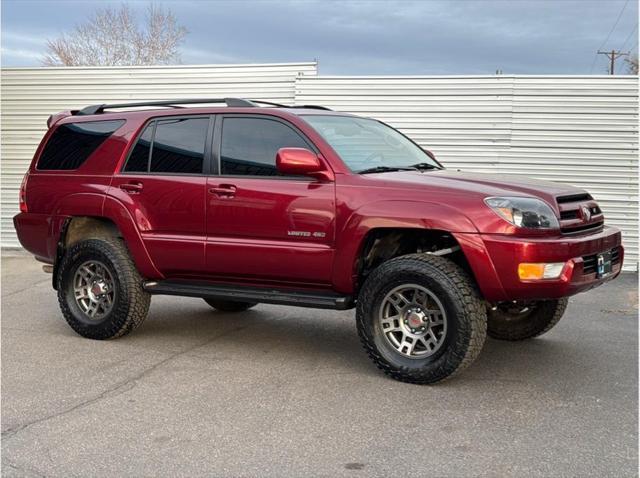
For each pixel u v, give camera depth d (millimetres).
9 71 11906
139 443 3764
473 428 3934
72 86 11734
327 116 5609
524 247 4332
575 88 9828
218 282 5598
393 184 4777
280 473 3389
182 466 3477
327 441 3768
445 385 4715
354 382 4801
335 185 4941
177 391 4637
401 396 4492
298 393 4570
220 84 11258
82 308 6168
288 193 5094
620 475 3332
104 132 6219
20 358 5492
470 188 4629
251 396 4520
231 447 3701
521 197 4531
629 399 4426
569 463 3465
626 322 6750
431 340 4707
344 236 4852
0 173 12031
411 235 5152
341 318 7023
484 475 3342
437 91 10297
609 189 9844
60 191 6246
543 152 10008
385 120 10516
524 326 5801
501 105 10086
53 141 6523
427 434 3852
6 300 8078
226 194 5352
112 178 5996
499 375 4949
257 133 5418
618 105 9711
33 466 3490
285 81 11000
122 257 5891
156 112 5984
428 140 10375
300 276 5109
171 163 5754
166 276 5840
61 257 6309
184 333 6340
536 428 3928
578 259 4465
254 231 5250
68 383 4828
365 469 3422
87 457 3592
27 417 4168
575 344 5871
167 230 5680
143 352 5656
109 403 4406
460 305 4473
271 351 5688
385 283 4711
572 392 4566
